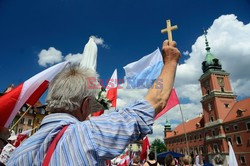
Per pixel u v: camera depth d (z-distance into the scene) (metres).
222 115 55.84
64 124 1.05
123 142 0.95
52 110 1.16
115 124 0.97
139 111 1.01
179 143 75.31
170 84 1.10
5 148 3.19
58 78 1.18
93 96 1.21
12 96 3.00
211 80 60.06
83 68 1.25
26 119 41.22
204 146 60.59
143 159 9.43
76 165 0.89
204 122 64.38
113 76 4.92
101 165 0.95
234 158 5.73
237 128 50.28
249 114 48.25
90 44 4.45
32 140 1.06
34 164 0.98
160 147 94.38
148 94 1.07
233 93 59.03
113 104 4.61
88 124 0.99
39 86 3.19
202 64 66.81
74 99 1.12
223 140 52.91
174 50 1.17
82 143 0.93
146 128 0.99
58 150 0.93
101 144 0.93
